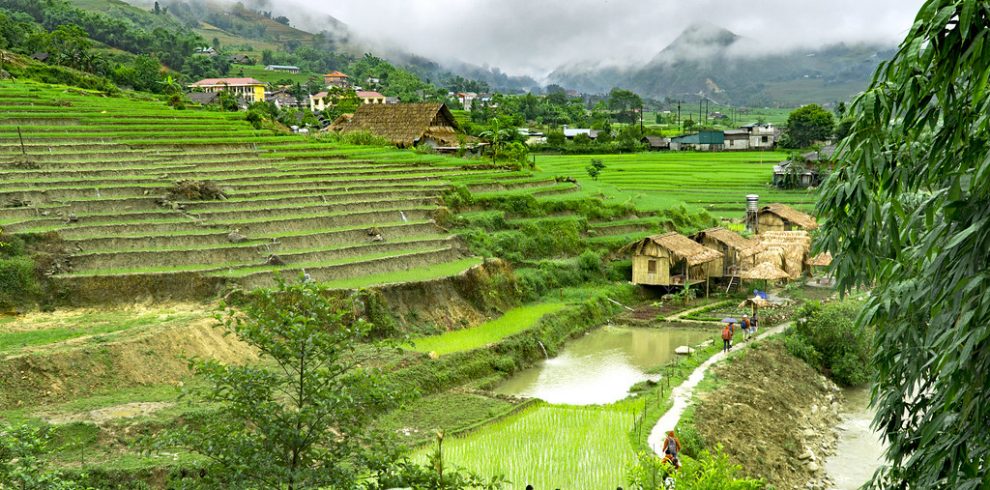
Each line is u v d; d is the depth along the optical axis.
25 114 65.81
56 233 41.59
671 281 58.34
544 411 33.41
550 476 26.27
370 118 94.38
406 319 43.19
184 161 62.41
